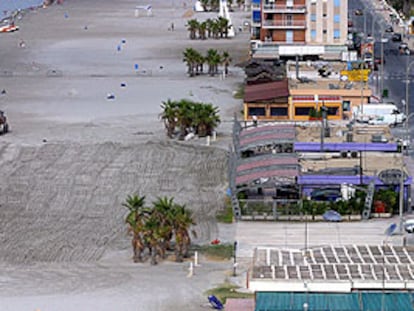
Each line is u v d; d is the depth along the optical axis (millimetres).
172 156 143125
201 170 136125
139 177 133375
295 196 117312
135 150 147000
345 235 106500
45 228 111625
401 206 107750
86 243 105938
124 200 123000
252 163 122562
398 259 81250
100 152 146375
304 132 137375
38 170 137250
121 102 190375
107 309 85375
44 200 123375
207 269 96438
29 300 87688
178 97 193875
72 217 116188
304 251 84312
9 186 129250
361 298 75562
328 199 116938
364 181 116438
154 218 100000
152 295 88812
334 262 80562
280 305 74875
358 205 112562
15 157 144250
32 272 96125
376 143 128500
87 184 130375
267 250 83938
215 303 85125
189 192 125938
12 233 109438
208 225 111250
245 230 109188
